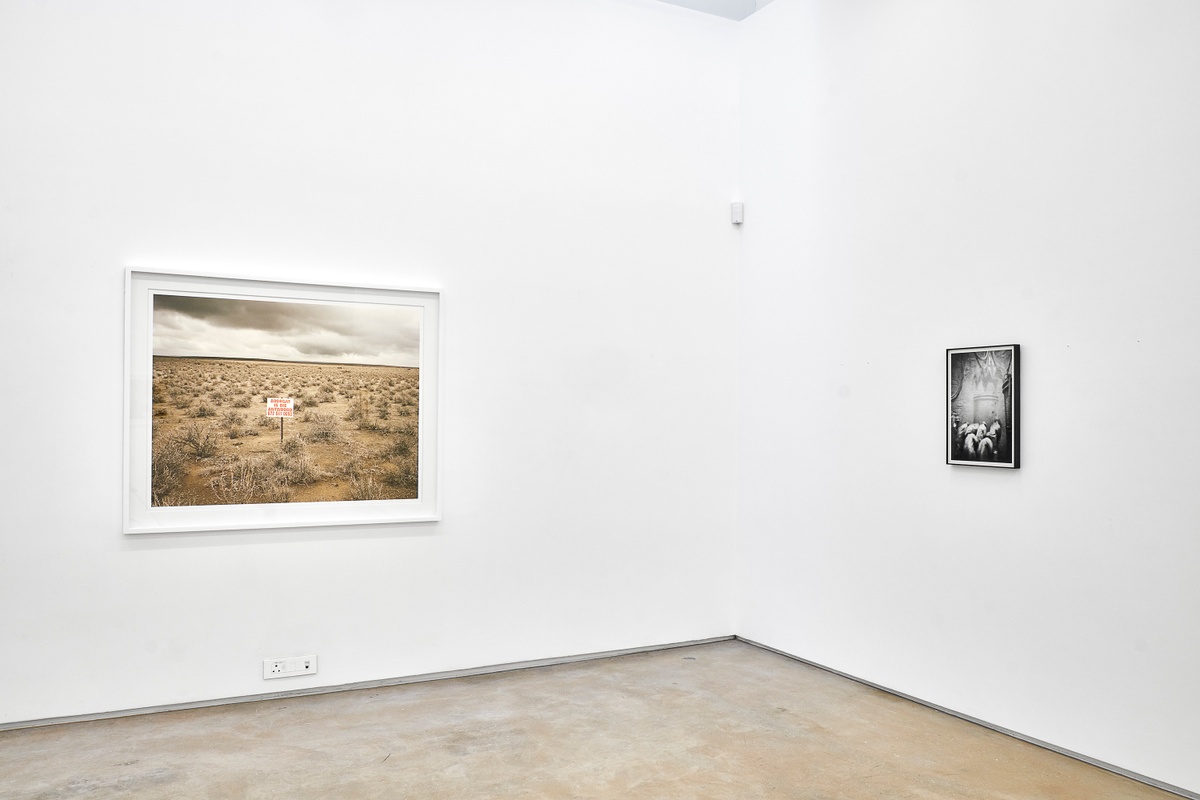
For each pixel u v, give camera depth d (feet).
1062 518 12.61
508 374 16.69
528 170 16.92
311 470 15.05
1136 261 11.77
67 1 13.52
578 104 17.43
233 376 14.52
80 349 13.57
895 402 15.29
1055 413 12.73
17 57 13.23
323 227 15.19
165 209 14.10
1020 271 13.26
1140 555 11.67
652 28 18.21
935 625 14.48
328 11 15.25
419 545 15.88
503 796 10.98
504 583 16.61
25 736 12.89
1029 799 10.98
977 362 13.78
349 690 15.28
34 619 13.30
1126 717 11.78
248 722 13.58
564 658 17.13
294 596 14.92
